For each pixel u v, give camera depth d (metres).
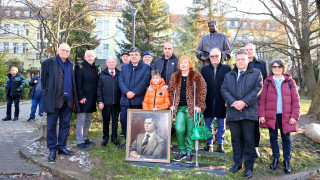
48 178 3.88
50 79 4.36
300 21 13.50
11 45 33.69
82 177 3.76
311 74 17.58
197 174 3.84
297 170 4.42
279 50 18.56
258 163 4.57
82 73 4.99
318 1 7.66
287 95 4.21
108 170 4.05
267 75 4.73
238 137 4.05
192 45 18.58
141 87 4.82
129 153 4.43
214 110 4.72
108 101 5.18
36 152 4.91
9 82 9.01
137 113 4.54
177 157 4.44
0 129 7.30
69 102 4.67
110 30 33.44
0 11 8.84
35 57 36.53
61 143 4.74
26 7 9.19
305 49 17.30
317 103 8.20
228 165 4.36
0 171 4.02
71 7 9.09
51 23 10.23
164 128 4.42
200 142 5.72
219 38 5.56
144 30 23.31
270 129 4.43
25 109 12.77
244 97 3.84
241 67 4.01
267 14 15.59
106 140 5.36
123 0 10.11
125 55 6.25
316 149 5.41
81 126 5.12
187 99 4.16
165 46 5.07
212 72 4.76
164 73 5.14
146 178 3.68
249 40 18.91
